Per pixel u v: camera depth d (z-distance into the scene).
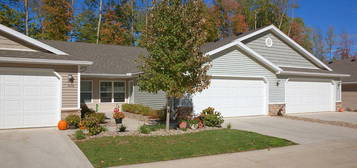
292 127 12.48
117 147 8.06
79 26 34.81
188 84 10.39
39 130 10.66
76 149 7.79
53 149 7.79
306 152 7.89
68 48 20.19
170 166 6.42
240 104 15.68
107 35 34.12
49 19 32.47
